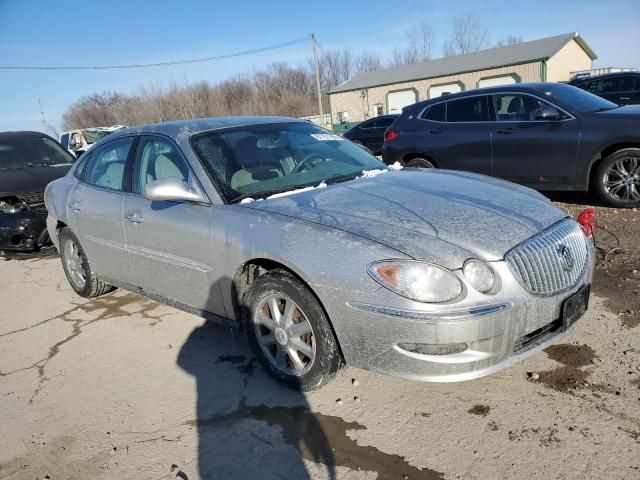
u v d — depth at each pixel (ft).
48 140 26.76
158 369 11.99
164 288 12.82
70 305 16.78
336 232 9.23
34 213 20.98
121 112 192.44
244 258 10.31
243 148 12.54
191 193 11.31
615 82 40.47
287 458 8.68
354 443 8.87
